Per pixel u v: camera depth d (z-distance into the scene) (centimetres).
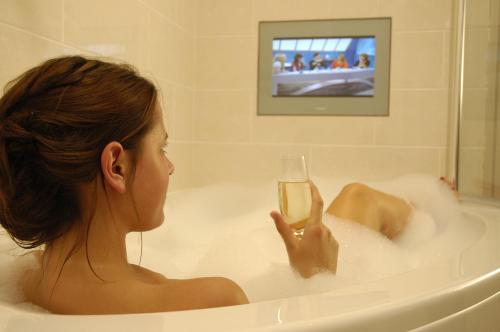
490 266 57
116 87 52
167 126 196
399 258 106
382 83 211
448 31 205
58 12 121
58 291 52
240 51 222
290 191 72
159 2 185
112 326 38
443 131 207
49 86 49
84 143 49
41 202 50
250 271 99
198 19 225
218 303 50
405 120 211
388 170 212
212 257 108
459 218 127
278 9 218
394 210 124
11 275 62
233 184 209
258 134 222
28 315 42
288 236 71
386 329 41
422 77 208
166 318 40
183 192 185
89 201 52
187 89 218
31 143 49
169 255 118
